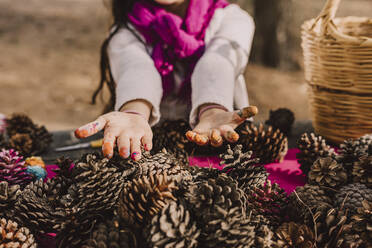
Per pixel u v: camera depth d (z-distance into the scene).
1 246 0.50
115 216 0.51
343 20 1.04
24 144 0.82
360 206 0.55
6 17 4.57
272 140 0.76
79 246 0.51
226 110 0.70
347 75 0.82
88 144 0.93
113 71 0.89
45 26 4.30
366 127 0.85
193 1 0.92
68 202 0.54
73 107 2.42
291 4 3.12
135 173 0.55
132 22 0.92
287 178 0.74
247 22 0.94
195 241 0.48
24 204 0.54
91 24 4.40
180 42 0.88
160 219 0.47
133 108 0.70
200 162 0.80
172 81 0.93
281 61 3.12
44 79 2.89
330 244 0.51
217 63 0.78
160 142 0.67
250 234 0.49
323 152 0.69
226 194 0.50
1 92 2.61
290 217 0.55
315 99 0.91
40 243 0.57
